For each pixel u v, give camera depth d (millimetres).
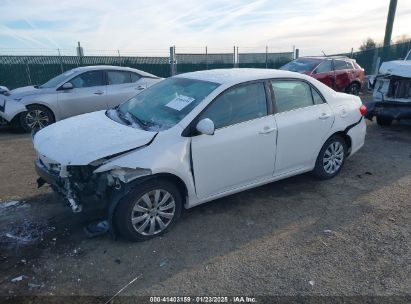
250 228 4059
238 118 4207
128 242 3748
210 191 4125
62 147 3713
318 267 3373
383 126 9250
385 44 20031
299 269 3342
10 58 15297
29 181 5340
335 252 3611
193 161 3871
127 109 4648
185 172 3824
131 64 17406
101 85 9266
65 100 8820
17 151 7035
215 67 19359
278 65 20875
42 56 15805
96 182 3553
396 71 8148
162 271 3305
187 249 3643
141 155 3570
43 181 4195
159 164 3602
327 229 4055
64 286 3102
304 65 13586
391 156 6707
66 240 3771
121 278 3207
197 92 4219
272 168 4605
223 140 4043
